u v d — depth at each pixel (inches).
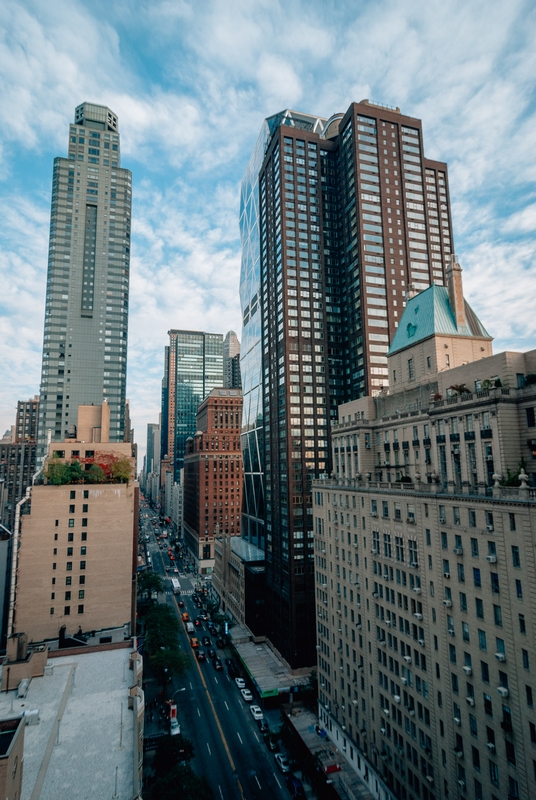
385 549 2325.3
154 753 2677.2
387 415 2736.2
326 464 4726.9
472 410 1925.4
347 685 2714.1
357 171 5123.0
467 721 1690.5
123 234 6825.8
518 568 1486.2
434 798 1872.5
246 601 4965.6
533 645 1416.1
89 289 6550.2
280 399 5000.0
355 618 2628.0
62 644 2960.1
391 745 2206.0
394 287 5036.9
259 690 3427.7
